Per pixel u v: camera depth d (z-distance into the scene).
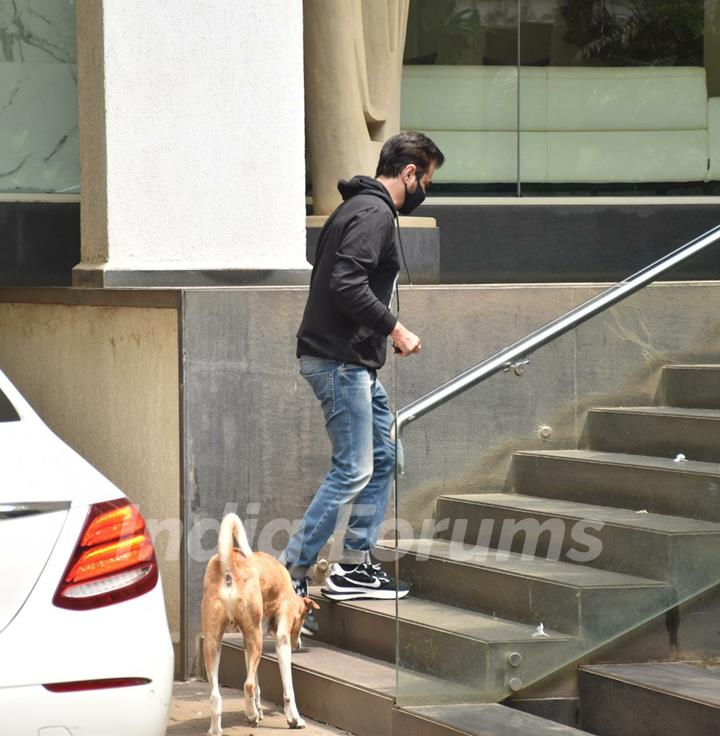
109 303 14.02
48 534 7.35
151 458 13.64
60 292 15.24
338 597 12.12
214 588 10.32
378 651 11.59
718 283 11.50
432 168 11.98
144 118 14.23
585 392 10.94
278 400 13.30
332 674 11.02
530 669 10.63
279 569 10.83
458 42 20.36
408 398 14.16
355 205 11.45
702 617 11.38
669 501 11.08
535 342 10.79
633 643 11.22
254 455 13.23
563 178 20.88
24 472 7.61
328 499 11.61
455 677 10.41
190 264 14.44
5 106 17.84
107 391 14.57
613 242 20.98
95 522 7.50
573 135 20.88
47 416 16.25
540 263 20.72
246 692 10.61
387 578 12.31
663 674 10.72
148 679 7.43
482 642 10.51
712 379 11.45
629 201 21.03
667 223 21.17
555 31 20.75
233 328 13.12
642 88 21.09
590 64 20.91
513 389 10.71
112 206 14.16
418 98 20.23
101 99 14.18
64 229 18.08
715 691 10.07
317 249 11.80
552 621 10.73
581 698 10.95
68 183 18.22
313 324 11.64
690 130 21.25
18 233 17.84
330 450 13.52
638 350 11.12
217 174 14.50
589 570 10.84
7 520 7.26
